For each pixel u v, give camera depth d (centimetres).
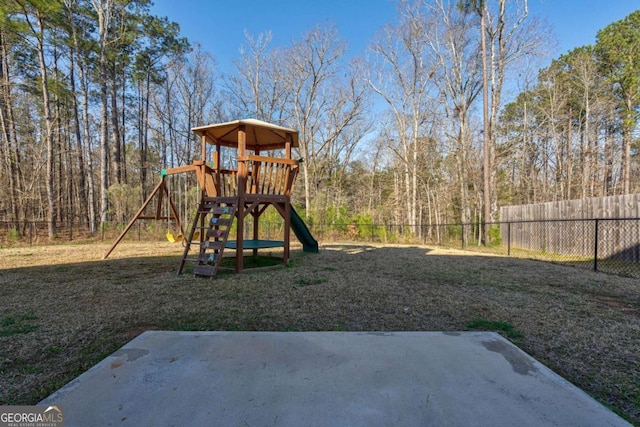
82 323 290
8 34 1163
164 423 134
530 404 151
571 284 464
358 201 2436
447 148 1603
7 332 268
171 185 2095
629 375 203
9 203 1349
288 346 219
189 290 417
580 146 1875
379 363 193
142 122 2014
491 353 210
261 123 560
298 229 830
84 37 1471
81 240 1145
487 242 1126
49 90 1304
